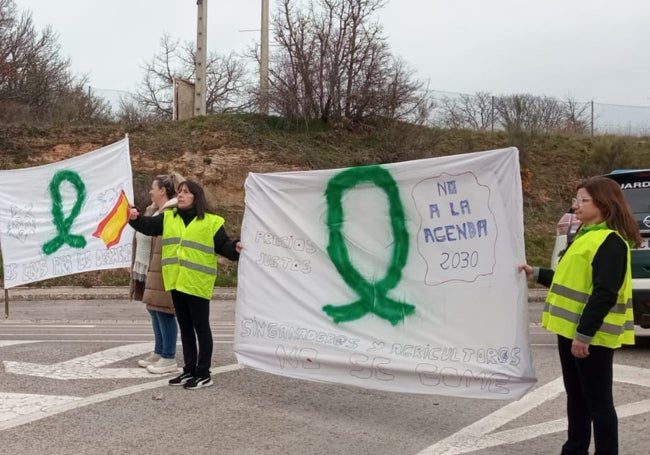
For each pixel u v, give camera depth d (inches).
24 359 299.1
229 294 594.6
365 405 231.9
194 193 243.3
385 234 221.3
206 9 919.0
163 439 194.4
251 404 230.4
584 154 926.4
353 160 813.2
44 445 188.9
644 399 242.1
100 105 1155.9
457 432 203.9
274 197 242.7
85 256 317.7
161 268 266.8
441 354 207.3
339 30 861.2
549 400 240.2
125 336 384.2
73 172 321.7
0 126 834.8
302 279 234.1
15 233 327.3
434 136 877.8
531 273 197.0
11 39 1055.0
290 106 852.6
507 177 202.7
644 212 315.3
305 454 183.6
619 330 162.7
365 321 221.3
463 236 208.2
